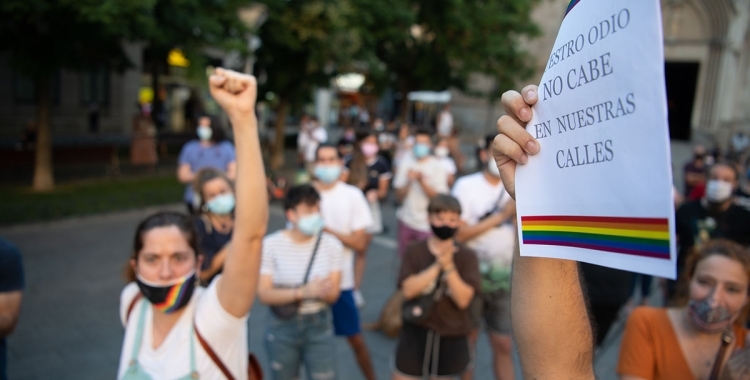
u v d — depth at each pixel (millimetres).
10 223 8070
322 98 32969
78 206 9156
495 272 3512
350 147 7316
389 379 4070
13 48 9211
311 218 3014
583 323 1123
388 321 4656
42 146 10984
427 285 2973
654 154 687
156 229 1831
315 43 13156
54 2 8016
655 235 685
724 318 1740
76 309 5188
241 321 1802
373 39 14320
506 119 971
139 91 22922
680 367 1828
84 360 4215
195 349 1771
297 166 16438
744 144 20547
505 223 3777
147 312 1906
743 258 1807
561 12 24250
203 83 9531
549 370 1108
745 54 25375
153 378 1771
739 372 1544
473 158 18547
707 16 24500
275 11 12508
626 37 732
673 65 27078
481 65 17859
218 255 3199
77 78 20734
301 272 3010
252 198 1682
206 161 5730
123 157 16984
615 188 753
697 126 25141
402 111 19297
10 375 3926
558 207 872
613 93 755
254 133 1679
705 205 4195
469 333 3068
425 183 5293
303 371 3939
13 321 2252
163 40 8766
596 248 790
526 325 1130
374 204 6898
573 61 845
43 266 6406
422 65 17375
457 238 3729
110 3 7520
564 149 865
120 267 6480
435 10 16656
